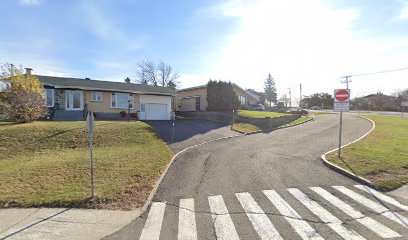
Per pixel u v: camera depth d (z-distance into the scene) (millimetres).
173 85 58406
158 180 8383
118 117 26719
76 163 10016
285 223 5305
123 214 5906
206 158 11586
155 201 6672
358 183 7848
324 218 5508
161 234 4953
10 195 6770
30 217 5676
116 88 26875
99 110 26016
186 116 34188
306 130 21344
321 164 10086
